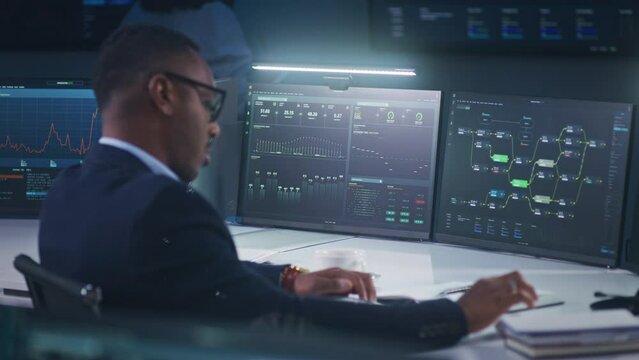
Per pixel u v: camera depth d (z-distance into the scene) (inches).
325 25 98.2
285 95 92.7
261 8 100.0
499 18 89.2
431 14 91.1
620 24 85.7
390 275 73.6
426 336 49.9
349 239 90.7
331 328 48.2
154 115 51.4
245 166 94.4
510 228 83.6
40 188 97.2
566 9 86.9
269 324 46.9
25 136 97.1
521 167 83.1
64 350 14.8
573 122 80.8
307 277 63.6
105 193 47.8
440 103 87.6
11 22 105.2
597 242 79.4
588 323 52.3
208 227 47.9
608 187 79.0
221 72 101.2
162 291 45.8
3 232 90.1
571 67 89.3
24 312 16.2
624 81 87.5
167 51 51.6
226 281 47.2
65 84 96.3
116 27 103.4
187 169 53.6
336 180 91.2
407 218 88.9
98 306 40.3
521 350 50.7
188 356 14.2
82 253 47.1
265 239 89.4
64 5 104.0
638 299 62.5
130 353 14.4
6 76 107.9
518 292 53.2
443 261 80.5
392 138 89.3
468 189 85.7
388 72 88.5
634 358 50.2
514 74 91.3
